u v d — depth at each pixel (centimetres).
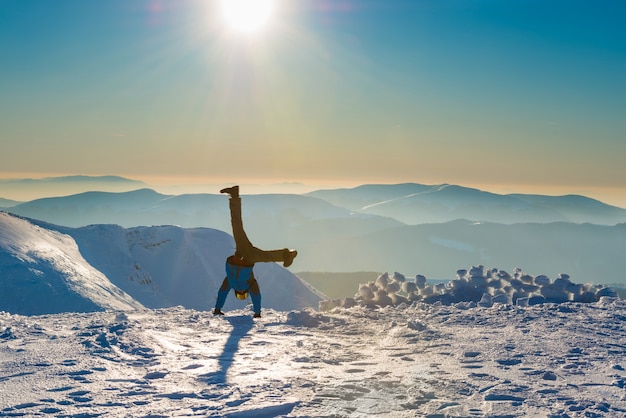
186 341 708
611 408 456
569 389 508
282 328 804
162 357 615
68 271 11881
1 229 12650
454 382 521
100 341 661
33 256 11938
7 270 10888
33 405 447
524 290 1772
